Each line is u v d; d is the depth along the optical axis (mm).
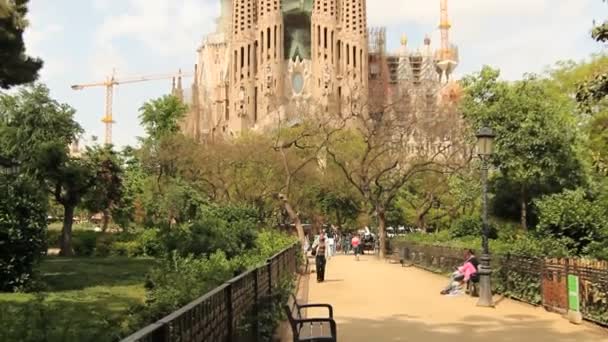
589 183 28703
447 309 17250
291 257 25281
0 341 7020
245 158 56625
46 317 7383
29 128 37594
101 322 8102
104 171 40469
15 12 19953
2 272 18859
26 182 19812
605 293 13688
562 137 28531
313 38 141750
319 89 138875
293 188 58344
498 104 29203
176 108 77000
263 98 137875
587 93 13414
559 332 13477
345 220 71688
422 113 55125
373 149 53844
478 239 29188
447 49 153625
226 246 23469
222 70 161500
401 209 66562
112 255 38594
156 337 4965
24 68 20953
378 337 12859
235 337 8977
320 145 54375
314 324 10953
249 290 10844
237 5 147500
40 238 19516
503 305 18031
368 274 30719
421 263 34781
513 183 31391
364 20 144875
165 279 12086
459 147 50312
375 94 66312
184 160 56562
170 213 46031
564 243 19500
